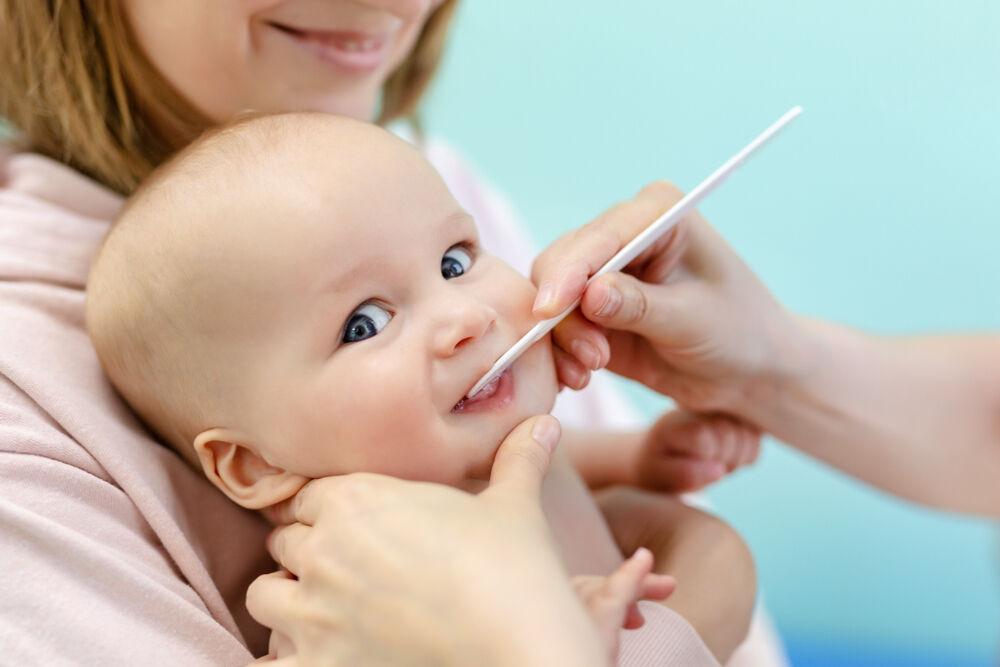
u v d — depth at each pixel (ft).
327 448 2.38
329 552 2.00
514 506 1.96
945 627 8.30
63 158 3.51
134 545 2.37
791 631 8.29
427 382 2.32
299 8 3.05
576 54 8.34
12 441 2.31
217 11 3.02
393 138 2.66
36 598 2.10
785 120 2.40
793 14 8.21
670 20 8.25
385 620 1.82
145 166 3.54
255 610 2.21
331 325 2.38
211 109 3.33
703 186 2.42
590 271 2.56
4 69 3.43
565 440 3.78
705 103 8.38
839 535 8.48
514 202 8.43
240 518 2.74
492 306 2.49
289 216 2.41
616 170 8.44
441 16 4.33
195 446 2.55
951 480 4.02
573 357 2.70
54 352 2.65
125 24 3.23
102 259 2.73
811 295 8.43
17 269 2.84
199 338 2.49
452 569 1.77
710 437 3.45
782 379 3.40
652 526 3.11
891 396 3.77
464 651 1.69
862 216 8.38
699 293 2.97
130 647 2.14
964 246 8.39
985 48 8.21
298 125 2.66
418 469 2.35
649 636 2.36
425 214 2.51
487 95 8.37
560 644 1.61
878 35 8.23
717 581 2.80
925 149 8.35
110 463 2.46
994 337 4.19
